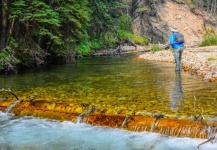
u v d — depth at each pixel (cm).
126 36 3456
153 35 4406
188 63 1518
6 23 1288
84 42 2275
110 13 3095
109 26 2789
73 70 1393
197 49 2441
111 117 660
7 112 749
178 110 660
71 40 1612
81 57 2170
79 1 1811
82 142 578
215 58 1573
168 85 964
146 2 4541
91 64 1662
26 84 1020
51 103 752
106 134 613
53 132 630
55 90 913
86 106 720
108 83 1023
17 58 1374
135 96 812
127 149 541
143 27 4391
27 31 1377
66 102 758
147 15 4462
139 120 632
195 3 5388
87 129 643
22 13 1257
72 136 607
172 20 4734
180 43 1311
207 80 1041
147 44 3909
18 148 551
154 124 612
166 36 4450
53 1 1495
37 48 1445
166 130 595
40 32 1359
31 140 590
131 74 1237
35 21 1312
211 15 5381
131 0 4397
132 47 3244
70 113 707
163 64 1633
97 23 2578
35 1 1287
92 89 920
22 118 716
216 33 5100
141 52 2764
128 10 4266
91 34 2598
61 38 1606
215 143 546
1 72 1273
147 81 1052
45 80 1103
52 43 1600
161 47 2956
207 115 613
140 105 713
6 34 1316
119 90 897
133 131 620
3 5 1259
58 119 698
